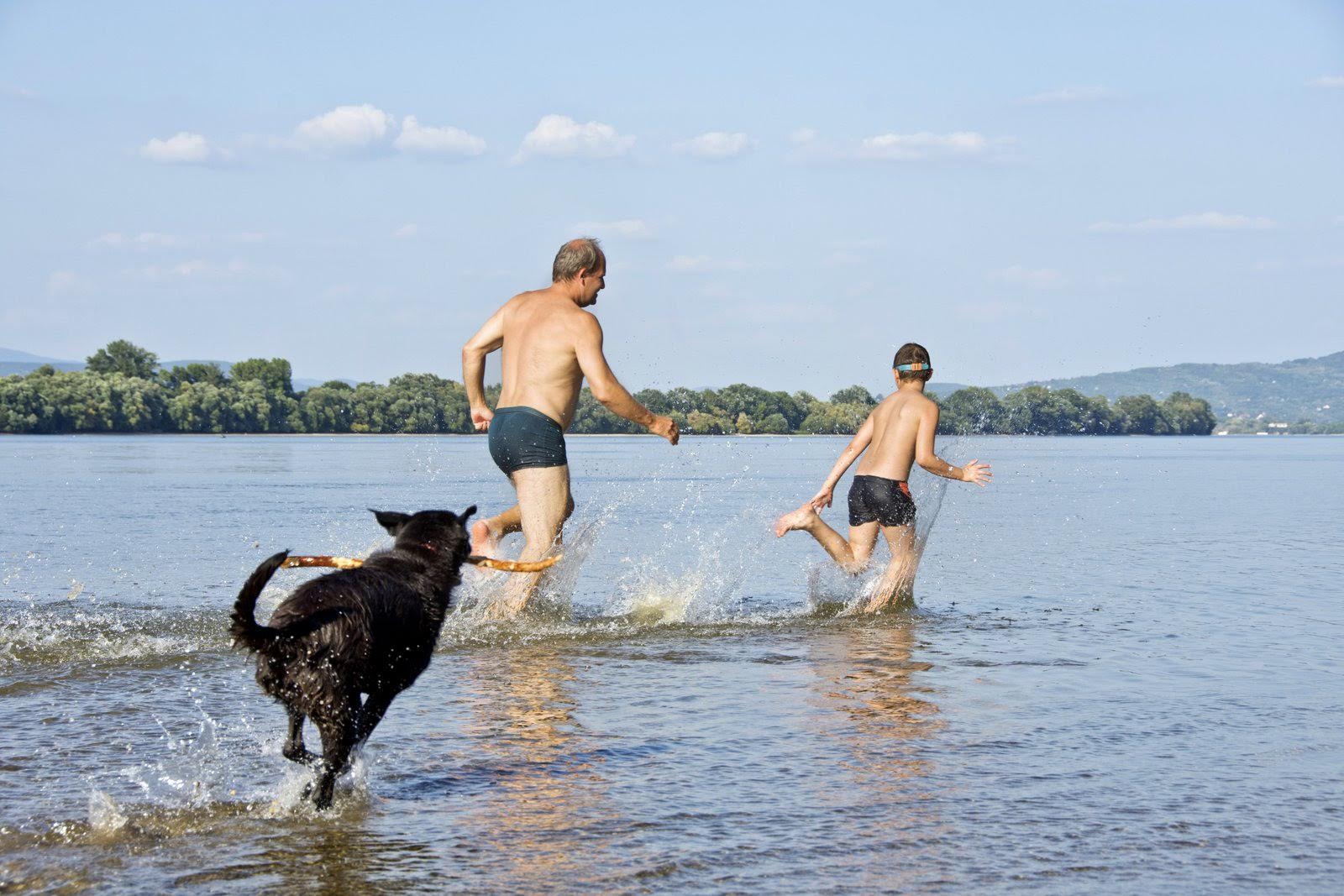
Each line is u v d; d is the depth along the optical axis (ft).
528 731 18.38
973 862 13.01
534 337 29.40
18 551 42.70
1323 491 95.25
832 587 31.50
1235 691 21.16
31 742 17.53
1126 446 278.46
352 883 12.46
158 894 12.19
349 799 15.17
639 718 19.15
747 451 174.40
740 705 20.01
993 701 20.33
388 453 178.40
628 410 29.25
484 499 71.46
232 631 14.67
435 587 16.92
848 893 12.22
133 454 167.73
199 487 85.35
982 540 52.21
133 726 18.57
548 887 12.37
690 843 13.60
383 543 23.65
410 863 13.03
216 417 337.11
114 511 61.21
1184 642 26.13
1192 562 43.16
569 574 29.78
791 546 47.44
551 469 29.12
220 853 13.37
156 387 342.85
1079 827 14.10
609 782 15.83
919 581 37.47
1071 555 45.52
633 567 39.83
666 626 28.19
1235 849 13.42
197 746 17.51
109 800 14.90
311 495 75.15
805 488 84.43
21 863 13.02
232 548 43.57
